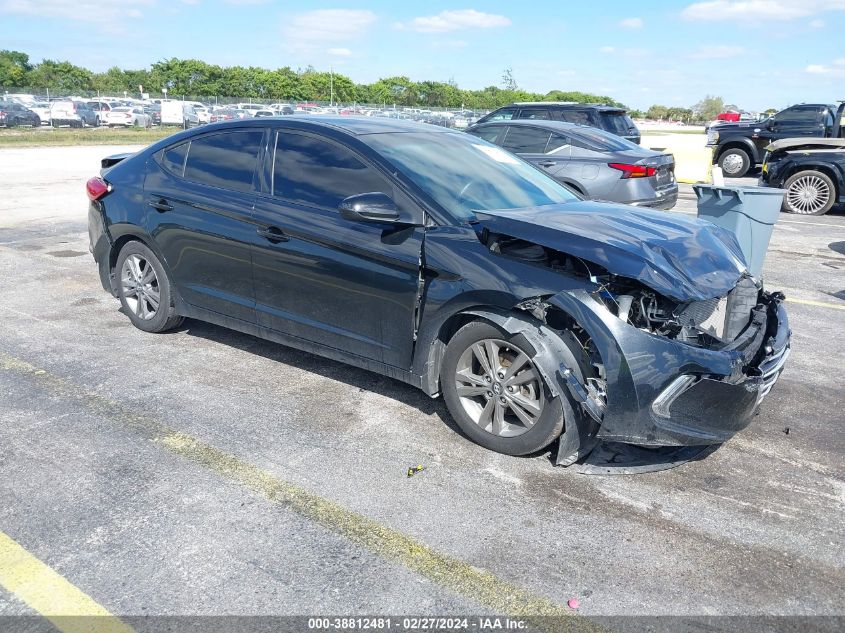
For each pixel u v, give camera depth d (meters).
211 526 2.94
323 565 2.72
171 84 71.69
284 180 4.24
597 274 3.30
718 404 3.23
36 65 76.12
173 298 4.96
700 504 3.22
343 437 3.76
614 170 9.38
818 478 3.49
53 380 4.38
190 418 3.93
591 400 3.24
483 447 3.67
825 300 6.88
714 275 3.44
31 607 2.46
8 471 3.31
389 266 3.73
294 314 4.24
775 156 13.18
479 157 4.50
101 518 2.97
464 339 3.58
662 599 2.59
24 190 13.07
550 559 2.79
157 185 4.85
